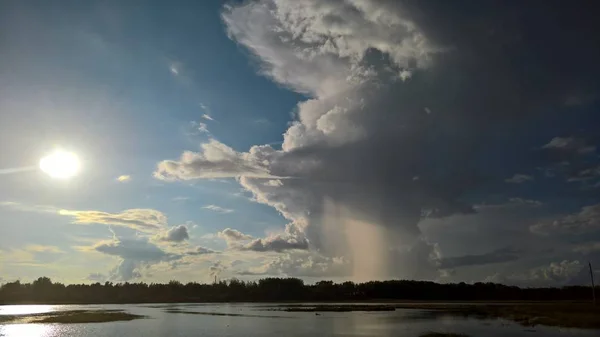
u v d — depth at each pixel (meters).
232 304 187.75
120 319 88.62
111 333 62.31
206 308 143.12
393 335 57.44
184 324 76.44
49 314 104.38
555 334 57.03
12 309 137.25
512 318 84.38
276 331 63.56
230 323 78.19
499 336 55.12
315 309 129.25
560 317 79.88
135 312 115.75
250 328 68.38
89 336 58.75
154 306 166.75
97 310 129.38
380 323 76.31
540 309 106.00
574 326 66.94
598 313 86.69
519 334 57.31
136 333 62.16
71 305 187.12
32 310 129.25
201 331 64.44
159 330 66.12
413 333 59.81
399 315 98.19
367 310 121.81
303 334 59.66
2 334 61.66
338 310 122.56
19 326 73.44
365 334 58.84
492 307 128.62
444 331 62.12
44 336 59.12
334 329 66.19
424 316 94.25
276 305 168.12
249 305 170.00
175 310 127.88
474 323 74.69
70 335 60.03
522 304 148.25
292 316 96.69
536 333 58.31
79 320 85.50
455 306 143.38
